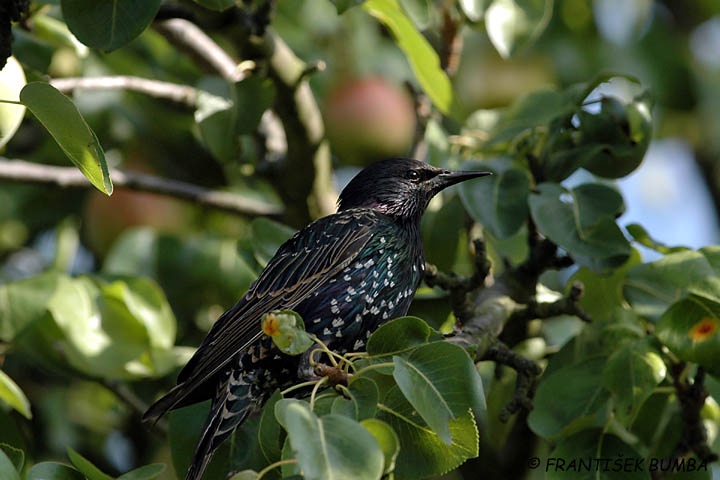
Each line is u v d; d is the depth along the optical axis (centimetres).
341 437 630
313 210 1251
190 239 1286
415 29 1055
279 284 973
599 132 1039
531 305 1002
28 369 1313
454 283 973
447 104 1114
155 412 862
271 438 721
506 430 1080
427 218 1158
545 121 1066
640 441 979
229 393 935
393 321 746
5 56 846
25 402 928
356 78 1395
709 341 864
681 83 1510
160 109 1388
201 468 883
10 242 1423
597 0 1477
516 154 1098
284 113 1164
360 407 704
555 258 1029
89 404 1325
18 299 1034
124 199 1363
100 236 1375
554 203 985
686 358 868
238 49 1088
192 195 1262
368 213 1018
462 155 1181
